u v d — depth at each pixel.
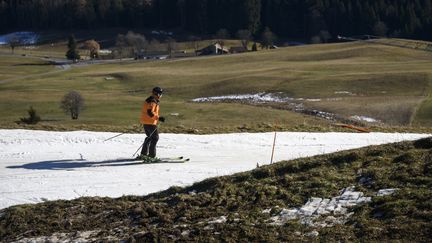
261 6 193.38
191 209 10.80
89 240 9.82
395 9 171.25
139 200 12.08
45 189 13.55
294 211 10.00
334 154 12.84
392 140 20.23
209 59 136.75
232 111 66.94
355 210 9.68
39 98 83.06
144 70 119.50
